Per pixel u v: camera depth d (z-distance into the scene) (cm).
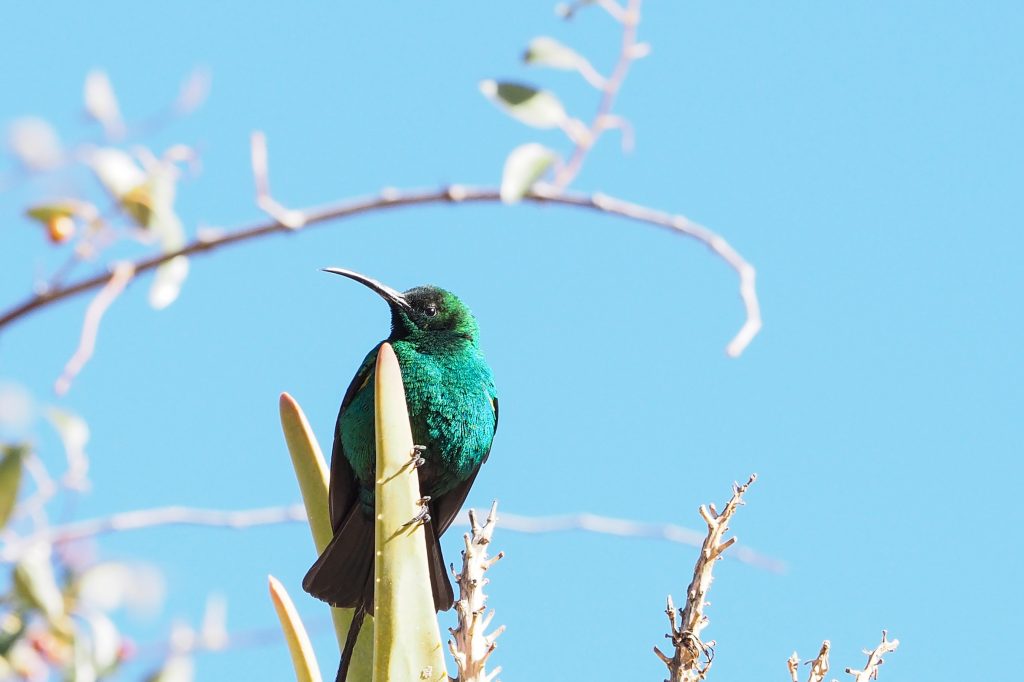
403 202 801
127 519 803
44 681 604
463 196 816
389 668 729
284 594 742
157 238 725
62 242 708
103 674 613
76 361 659
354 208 793
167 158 738
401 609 736
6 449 630
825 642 673
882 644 684
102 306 680
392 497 749
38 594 603
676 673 662
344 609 977
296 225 760
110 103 726
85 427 659
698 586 675
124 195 715
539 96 855
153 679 640
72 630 611
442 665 735
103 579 628
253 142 770
